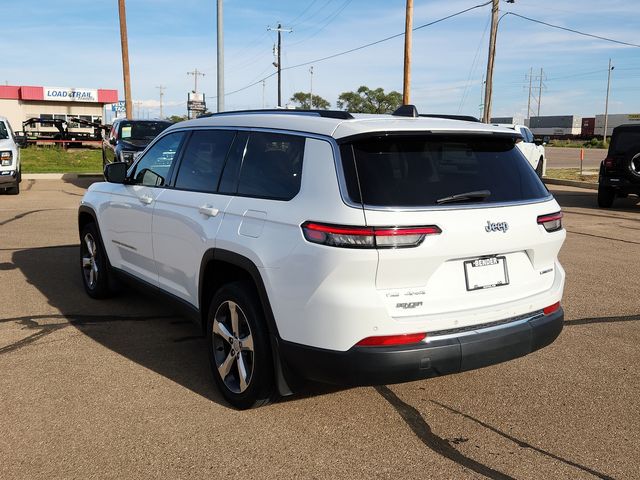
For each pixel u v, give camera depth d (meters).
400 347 3.17
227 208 3.88
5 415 3.68
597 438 3.51
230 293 3.77
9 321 5.45
